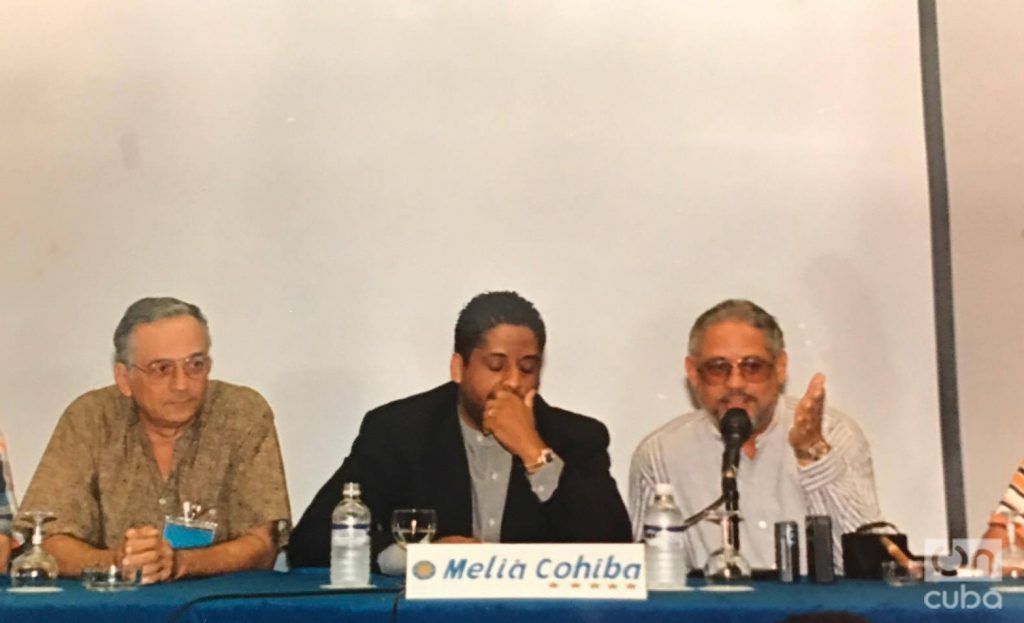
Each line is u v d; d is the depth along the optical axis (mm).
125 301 3016
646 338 3006
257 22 3123
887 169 3084
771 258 3043
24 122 3090
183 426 2941
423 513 2510
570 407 2979
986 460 2967
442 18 3123
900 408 2988
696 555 2846
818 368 3002
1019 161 3059
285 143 3080
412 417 2967
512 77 3100
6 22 3125
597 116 3088
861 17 3139
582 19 3123
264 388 2984
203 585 2230
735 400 2959
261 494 2908
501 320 2996
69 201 3059
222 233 3047
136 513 2887
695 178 3066
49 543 2709
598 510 2904
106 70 3109
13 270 3033
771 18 3137
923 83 3107
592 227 3049
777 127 3094
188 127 3086
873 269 3043
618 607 1908
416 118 3086
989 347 3006
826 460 2943
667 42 3115
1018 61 3088
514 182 3062
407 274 3029
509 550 1984
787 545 2400
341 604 1940
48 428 2957
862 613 1931
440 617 1924
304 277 3029
